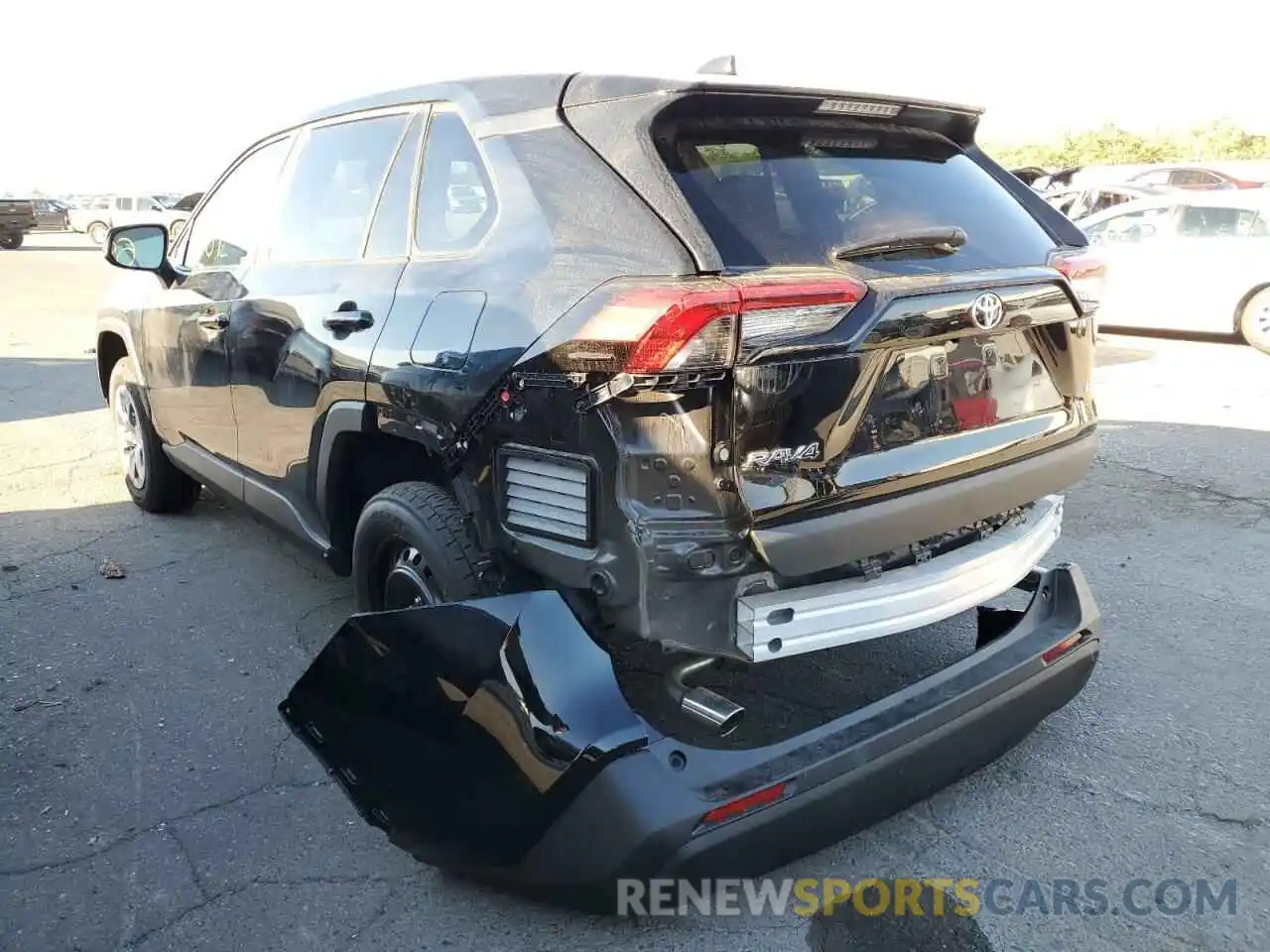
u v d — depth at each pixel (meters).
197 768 3.10
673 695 2.34
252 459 3.96
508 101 2.80
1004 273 2.62
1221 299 10.85
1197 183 17.58
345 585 4.51
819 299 2.16
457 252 2.82
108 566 4.62
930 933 2.39
